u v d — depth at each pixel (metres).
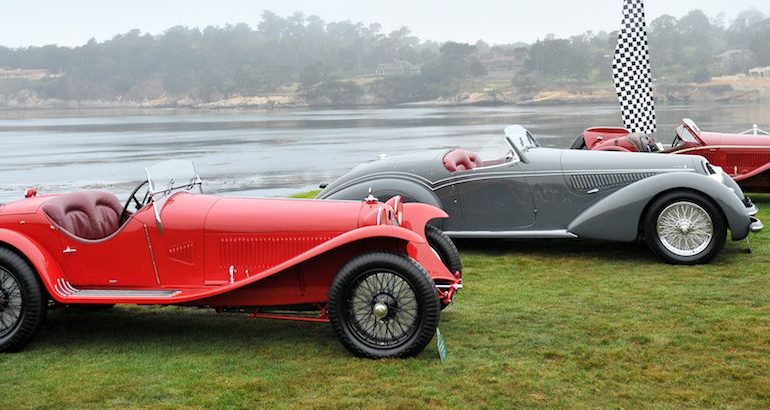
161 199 5.30
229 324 5.71
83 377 4.59
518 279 6.90
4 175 25.53
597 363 4.62
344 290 4.79
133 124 92.06
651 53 190.00
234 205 5.28
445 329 5.38
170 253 5.21
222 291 4.94
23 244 5.10
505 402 4.09
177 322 5.79
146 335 5.46
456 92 199.88
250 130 63.72
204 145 42.31
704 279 6.65
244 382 4.45
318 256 5.03
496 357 4.78
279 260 5.13
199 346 5.18
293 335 5.39
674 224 7.22
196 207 5.26
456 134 46.34
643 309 5.76
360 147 36.66
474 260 7.75
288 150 35.78
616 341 5.03
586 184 7.69
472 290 6.52
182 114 154.12
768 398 4.06
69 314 6.07
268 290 5.10
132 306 6.29
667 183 7.19
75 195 5.57
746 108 89.44
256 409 4.07
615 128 11.82
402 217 5.59
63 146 46.31
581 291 6.38
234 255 5.17
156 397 4.27
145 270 5.25
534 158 7.86
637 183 7.36
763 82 164.25
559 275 7.01
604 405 4.03
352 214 5.11
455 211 7.99
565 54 197.12
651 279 6.72
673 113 71.50
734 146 10.68
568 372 4.50
